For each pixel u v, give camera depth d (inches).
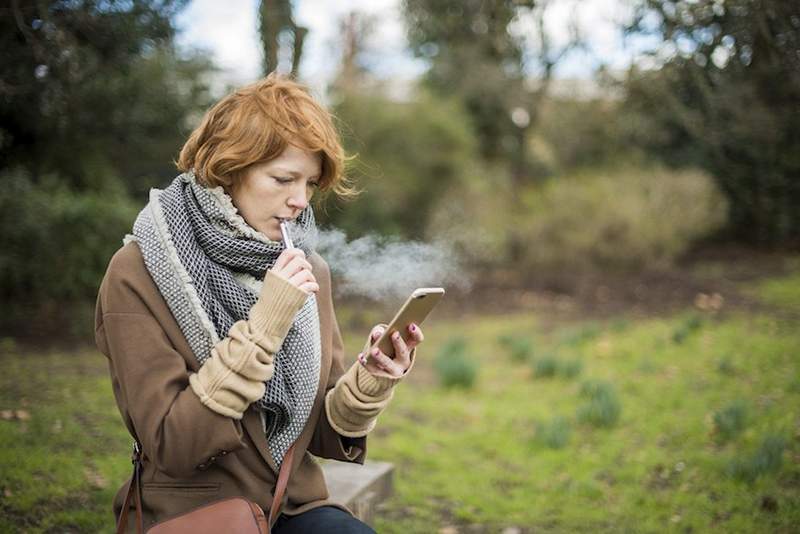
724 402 179.6
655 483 138.6
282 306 54.5
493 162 529.0
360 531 61.9
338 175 61.7
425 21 366.0
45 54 136.9
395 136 428.8
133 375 54.8
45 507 110.0
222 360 53.8
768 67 143.8
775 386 186.7
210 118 60.0
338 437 66.5
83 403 169.2
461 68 454.0
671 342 249.9
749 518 117.9
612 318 316.5
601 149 476.7
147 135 277.7
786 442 142.2
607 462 150.9
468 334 298.8
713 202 433.4
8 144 183.9
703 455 145.9
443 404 199.5
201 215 58.6
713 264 432.5
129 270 56.7
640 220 396.5
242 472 59.4
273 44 252.7
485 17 237.0
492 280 402.0
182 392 54.2
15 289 256.5
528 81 454.3
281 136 56.9
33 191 245.9
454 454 161.8
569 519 126.0
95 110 205.0
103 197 265.7
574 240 401.7
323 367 66.9
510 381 221.6
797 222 464.1
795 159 414.9
